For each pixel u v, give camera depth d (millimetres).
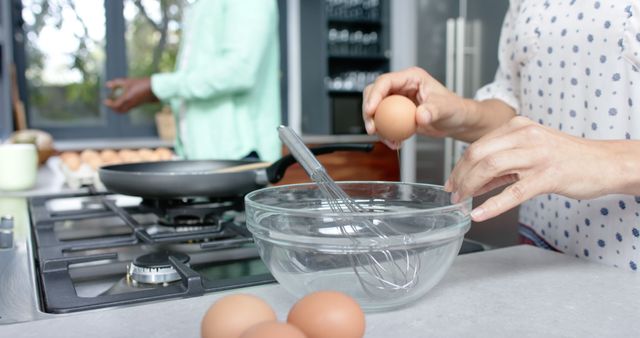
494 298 516
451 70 2527
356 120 3602
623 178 504
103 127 3266
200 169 1062
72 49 3152
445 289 543
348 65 3895
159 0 3266
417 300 510
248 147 1451
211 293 539
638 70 688
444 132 848
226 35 1361
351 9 3707
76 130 3203
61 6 3105
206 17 1419
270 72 1529
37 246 722
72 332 439
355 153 2941
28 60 3088
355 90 3652
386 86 739
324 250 465
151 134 3377
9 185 1244
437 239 475
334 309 380
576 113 778
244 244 712
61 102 3178
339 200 551
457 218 499
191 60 1483
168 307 497
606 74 725
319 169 520
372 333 435
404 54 3564
